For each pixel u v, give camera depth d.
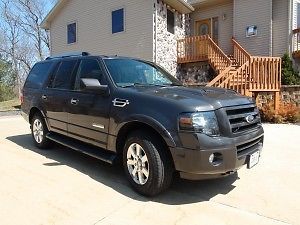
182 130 3.70
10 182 4.57
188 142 3.67
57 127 5.84
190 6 17.73
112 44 18.56
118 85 4.69
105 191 4.27
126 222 3.47
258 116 4.59
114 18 18.39
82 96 5.11
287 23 16.12
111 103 4.53
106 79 4.80
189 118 3.69
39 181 4.62
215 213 3.71
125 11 17.83
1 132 8.62
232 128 3.94
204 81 17.39
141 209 3.77
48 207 3.79
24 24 39.78
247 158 4.12
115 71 4.93
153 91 4.38
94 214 3.63
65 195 4.13
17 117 12.47
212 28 19.08
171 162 3.95
